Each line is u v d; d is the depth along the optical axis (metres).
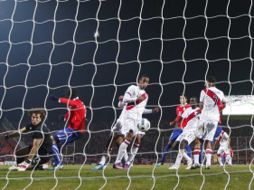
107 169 23.55
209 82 24.48
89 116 62.00
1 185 16.91
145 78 24.81
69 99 24.28
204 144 24.58
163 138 54.81
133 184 16.89
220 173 19.02
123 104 24.59
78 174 18.75
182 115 25.23
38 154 22.62
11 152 43.59
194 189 16.41
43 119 22.58
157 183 17.08
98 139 54.66
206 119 24.20
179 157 24.47
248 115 55.53
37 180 17.66
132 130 24.39
